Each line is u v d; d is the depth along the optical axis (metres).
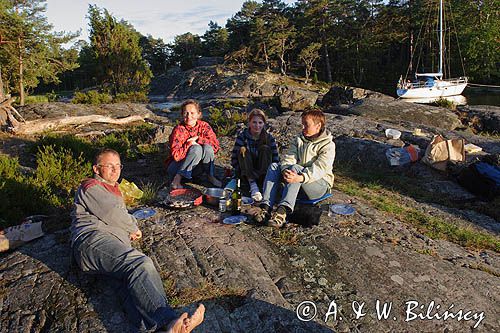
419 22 48.75
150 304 2.75
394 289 3.62
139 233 3.79
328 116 11.69
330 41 55.66
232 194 4.73
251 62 62.56
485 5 46.09
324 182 4.72
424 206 6.38
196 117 5.70
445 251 4.52
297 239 4.25
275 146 5.46
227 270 3.59
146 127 12.04
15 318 2.99
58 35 26.42
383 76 54.03
